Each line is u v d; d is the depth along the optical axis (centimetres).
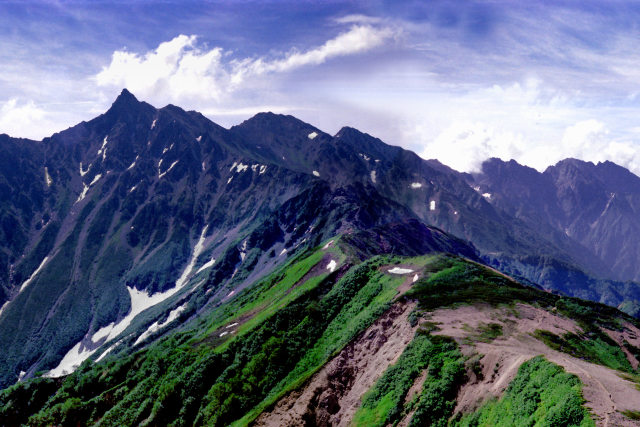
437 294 7375
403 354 5916
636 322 6838
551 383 3991
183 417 8094
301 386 6669
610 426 3234
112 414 9144
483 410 4409
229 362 8850
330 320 8794
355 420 5622
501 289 7544
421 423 4794
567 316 6800
